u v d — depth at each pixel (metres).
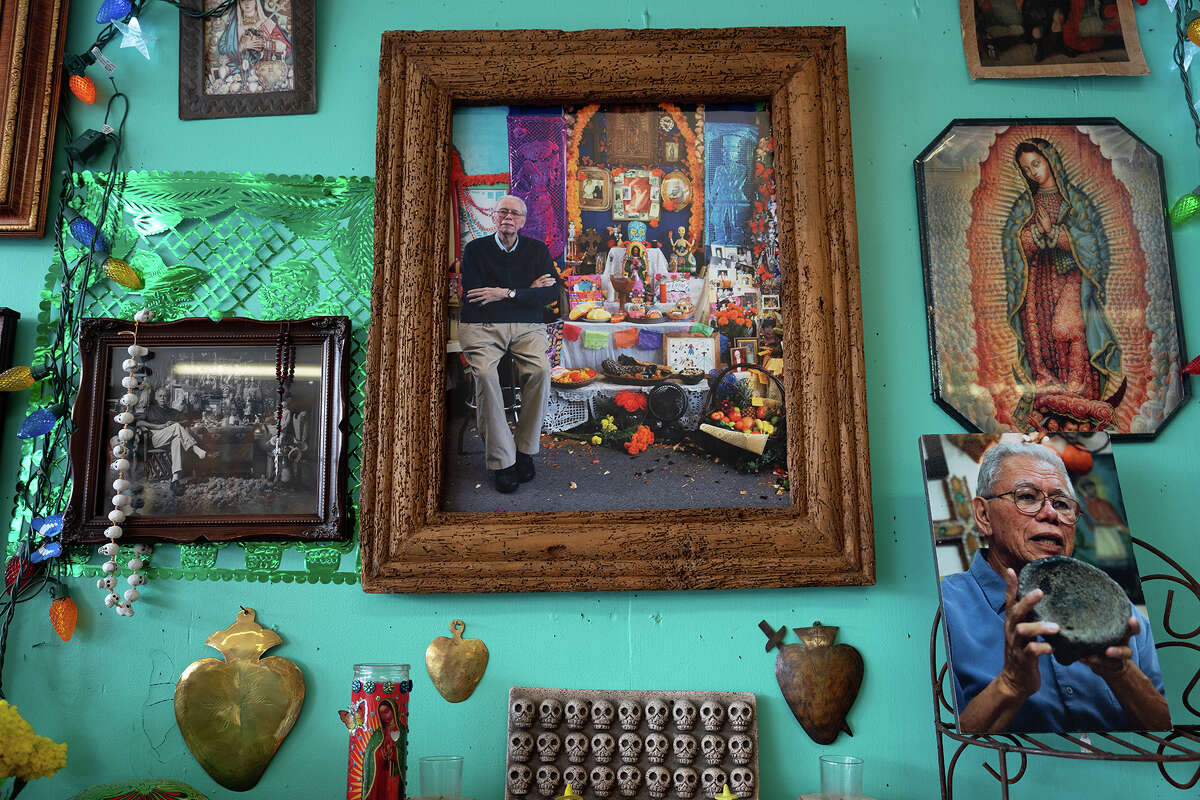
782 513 1.35
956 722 1.22
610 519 1.35
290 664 1.34
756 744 1.29
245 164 1.51
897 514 1.39
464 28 1.54
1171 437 1.42
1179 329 1.44
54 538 1.37
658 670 1.34
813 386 1.38
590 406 1.41
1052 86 1.53
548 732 1.29
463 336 1.42
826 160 1.44
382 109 1.46
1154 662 1.18
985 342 1.44
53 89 1.51
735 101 1.49
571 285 1.45
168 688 1.35
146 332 1.43
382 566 1.33
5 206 1.46
